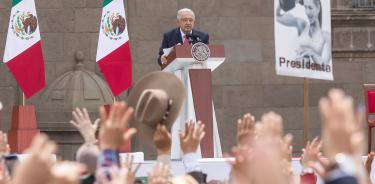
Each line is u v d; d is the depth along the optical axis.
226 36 40.06
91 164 10.64
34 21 28.45
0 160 12.86
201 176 11.96
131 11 39.62
